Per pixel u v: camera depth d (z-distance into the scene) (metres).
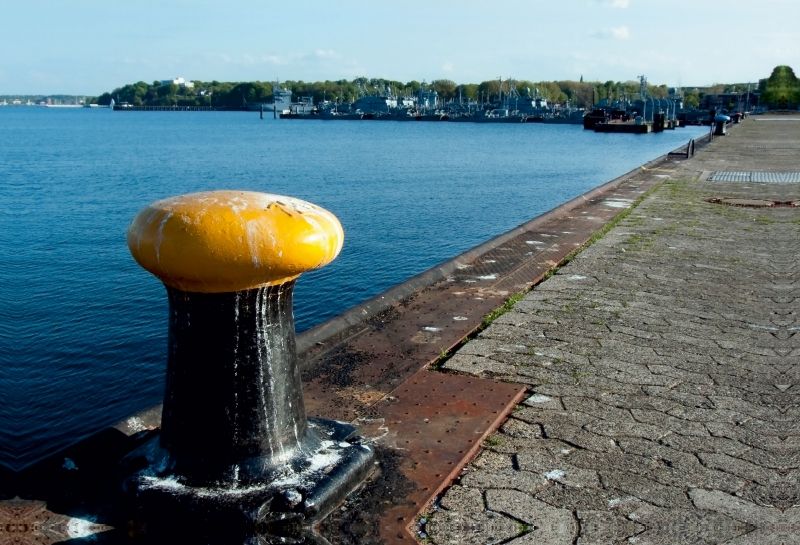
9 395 8.43
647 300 6.12
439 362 4.65
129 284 13.41
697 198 13.15
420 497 2.97
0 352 9.76
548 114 155.38
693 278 6.95
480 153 60.75
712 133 35.47
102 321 11.20
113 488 3.11
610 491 3.05
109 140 82.06
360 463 3.06
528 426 3.69
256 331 2.89
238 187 33.97
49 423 7.79
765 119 72.94
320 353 4.77
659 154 59.62
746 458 3.36
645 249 8.31
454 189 32.75
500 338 5.08
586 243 8.77
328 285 13.81
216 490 2.84
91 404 8.36
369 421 3.70
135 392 8.75
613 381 4.30
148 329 10.88
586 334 5.18
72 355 9.77
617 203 12.59
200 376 2.89
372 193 30.80
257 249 2.66
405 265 16.05
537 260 7.79
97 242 18.17
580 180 37.75
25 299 12.43
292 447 3.03
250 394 2.90
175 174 41.53
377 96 180.12
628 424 3.71
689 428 3.68
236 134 100.56
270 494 2.79
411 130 118.38
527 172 42.56
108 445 3.48
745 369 4.53
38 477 3.20
